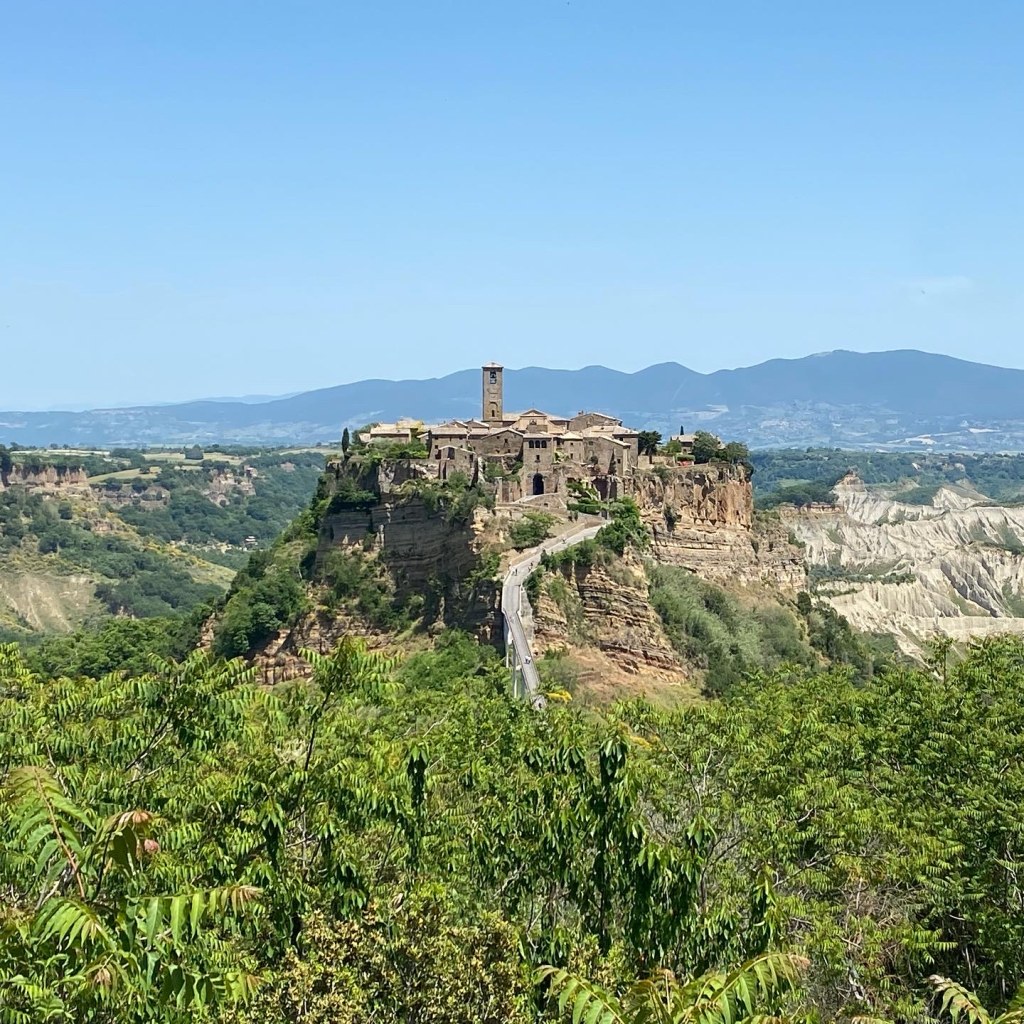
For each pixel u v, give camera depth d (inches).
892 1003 1542.8
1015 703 2282.2
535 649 4315.9
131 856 871.1
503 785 1743.4
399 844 1611.7
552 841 1389.0
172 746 1738.4
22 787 883.4
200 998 901.8
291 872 1389.0
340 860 1371.8
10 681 1923.0
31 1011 847.7
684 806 1909.4
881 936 1617.9
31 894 1170.0
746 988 898.7
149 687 1632.6
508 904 1461.6
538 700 3179.1
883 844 1879.9
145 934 884.0
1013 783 1886.1
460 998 1100.5
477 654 4404.5
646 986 909.8
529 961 1253.7
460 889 1481.3
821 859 1857.8
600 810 1366.9
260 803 1493.6
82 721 1817.2
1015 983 1635.1
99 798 1519.4
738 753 2101.4
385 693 1579.7
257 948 1325.0
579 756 1464.1
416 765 1579.7
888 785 2113.7
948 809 1900.8
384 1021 1091.9
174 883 1264.8
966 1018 1574.8
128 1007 898.1
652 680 4434.1
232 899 916.0
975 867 1782.7
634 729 2182.6
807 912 1641.2
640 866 1316.4
